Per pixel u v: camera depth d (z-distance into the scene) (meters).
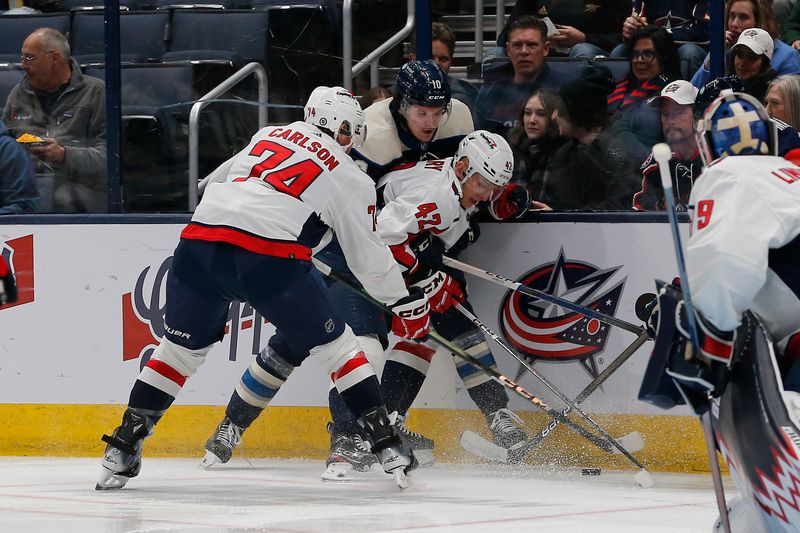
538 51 16.28
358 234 13.35
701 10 16.12
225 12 17.92
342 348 13.47
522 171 16.62
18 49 18.75
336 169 13.27
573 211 16.03
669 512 12.23
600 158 16.30
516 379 16.11
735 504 9.02
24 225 17.02
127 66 17.59
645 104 16.05
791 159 8.80
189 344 13.49
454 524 11.30
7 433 17.08
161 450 16.80
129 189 17.45
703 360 8.02
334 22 17.84
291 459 16.53
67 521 11.42
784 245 8.15
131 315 16.77
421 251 14.87
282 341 15.09
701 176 8.20
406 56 18.17
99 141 17.56
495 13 18.27
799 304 8.19
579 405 15.76
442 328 15.66
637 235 15.65
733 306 7.74
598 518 11.76
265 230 12.95
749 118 8.42
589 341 15.85
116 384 16.81
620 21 16.31
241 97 17.69
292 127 13.59
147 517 11.69
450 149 15.84
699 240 7.86
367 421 13.49
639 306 14.67
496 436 15.68
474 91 16.70
